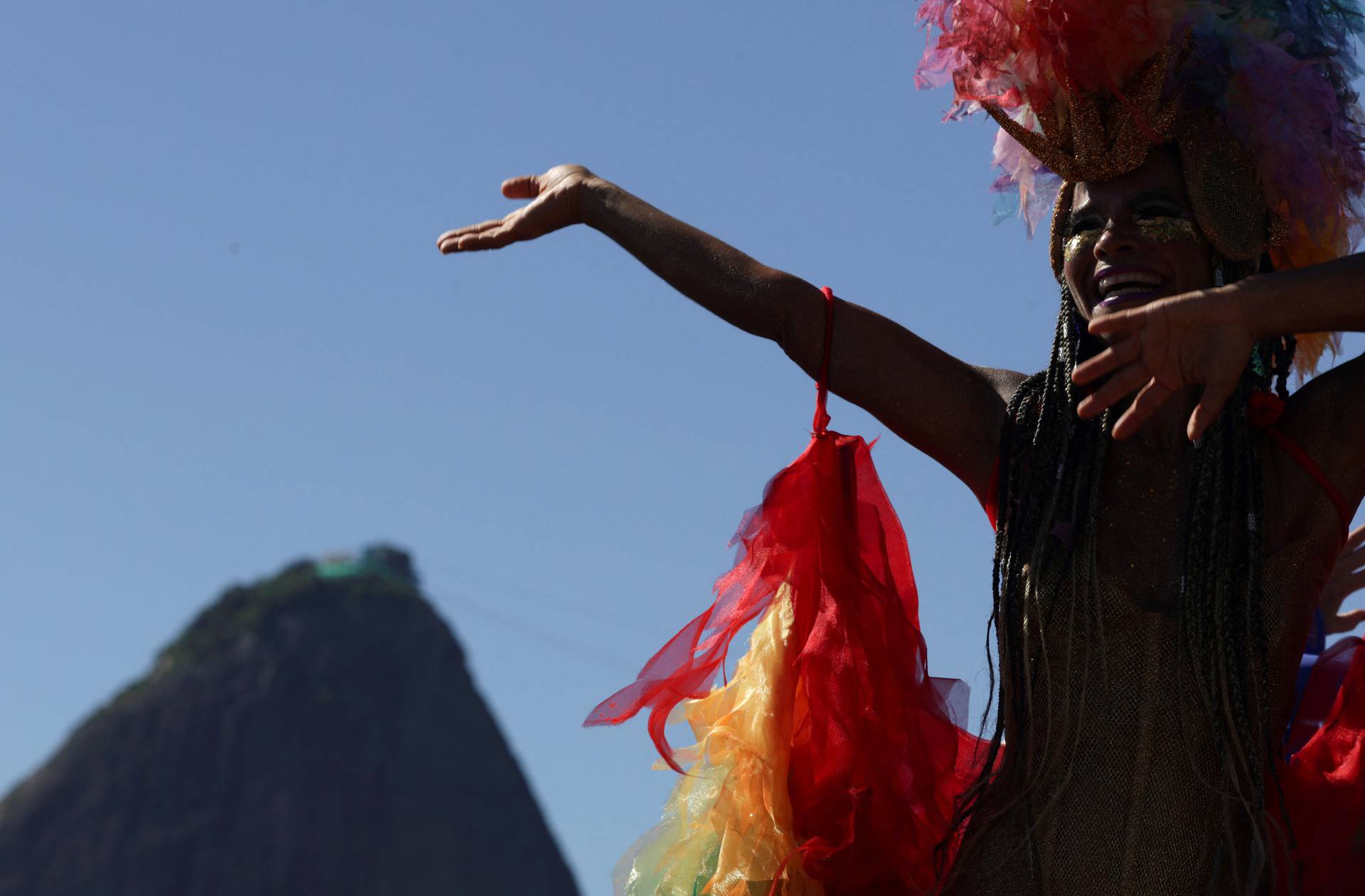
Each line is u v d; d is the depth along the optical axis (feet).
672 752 14.30
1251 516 13.39
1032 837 13.37
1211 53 13.78
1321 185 13.80
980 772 14.30
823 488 14.67
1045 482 13.89
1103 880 13.15
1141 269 13.61
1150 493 13.66
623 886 14.38
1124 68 13.66
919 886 14.06
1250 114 13.73
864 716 14.29
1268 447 13.74
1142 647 13.37
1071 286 13.98
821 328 14.51
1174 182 13.73
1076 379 12.27
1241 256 13.66
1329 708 14.62
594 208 15.03
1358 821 13.57
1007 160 15.23
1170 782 13.21
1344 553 16.17
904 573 14.96
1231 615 13.23
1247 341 12.10
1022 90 14.15
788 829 13.96
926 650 14.47
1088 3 13.57
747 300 14.60
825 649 14.46
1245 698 13.19
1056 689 13.47
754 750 14.07
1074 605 13.46
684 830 14.35
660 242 14.78
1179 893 13.08
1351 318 12.10
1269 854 13.01
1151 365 12.16
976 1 13.98
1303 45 14.26
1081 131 13.74
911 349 14.55
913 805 14.21
